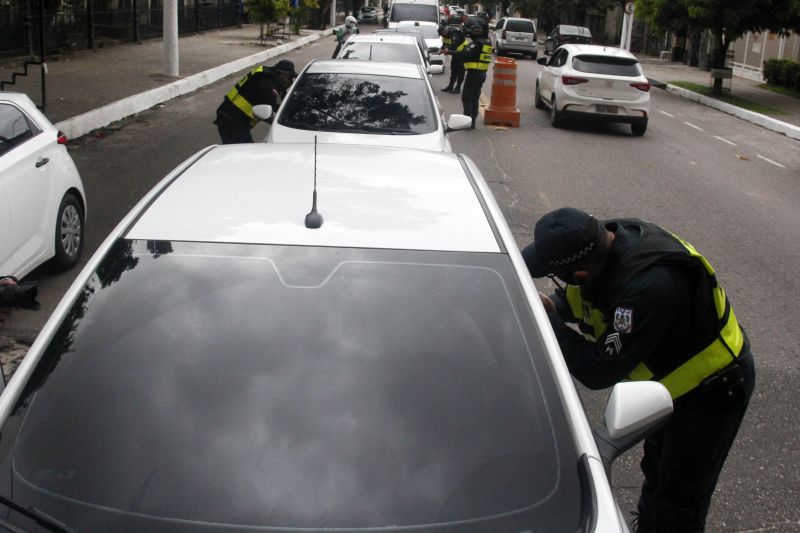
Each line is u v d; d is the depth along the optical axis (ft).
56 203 22.47
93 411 7.68
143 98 54.85
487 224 9.90
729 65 115.34
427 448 7.52
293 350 8.20
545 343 8.41
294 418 7.68
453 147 46.62
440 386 7.99
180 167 11.50
